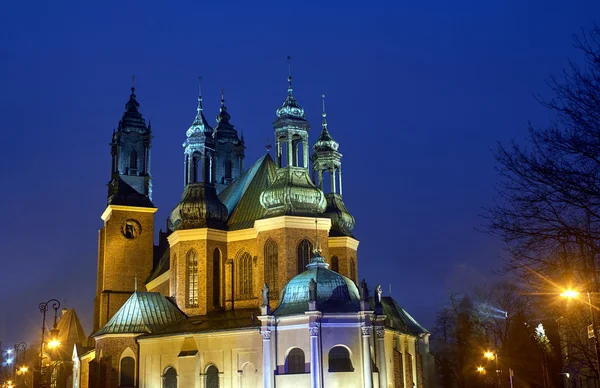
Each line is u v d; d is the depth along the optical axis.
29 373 161.50
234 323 81.88
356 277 95.88
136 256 111.38
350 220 97.50
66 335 137.00
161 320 88.06
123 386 84.50
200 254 90.44
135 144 116.31
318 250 82.50
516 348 106.50
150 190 115.62
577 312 49.03
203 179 93.94
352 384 72.56
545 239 30.11
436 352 139.00
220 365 79.81
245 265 91.25
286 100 92.25
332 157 99.69
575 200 28.56
